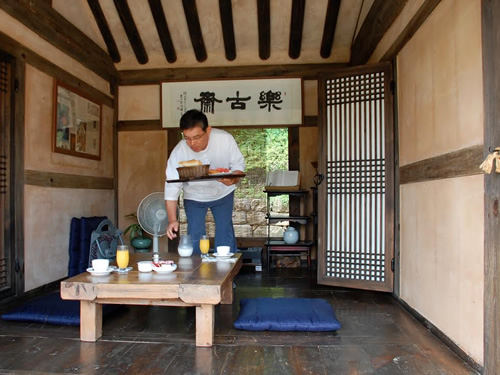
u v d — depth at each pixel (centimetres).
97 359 196
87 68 433
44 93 352
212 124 488
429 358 200
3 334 231
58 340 222
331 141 360
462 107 202
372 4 368
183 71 493
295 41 456
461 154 203
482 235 182
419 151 267
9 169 310
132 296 200
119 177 502
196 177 255
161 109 494
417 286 269
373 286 337
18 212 313
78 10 416
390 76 328
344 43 466
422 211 261
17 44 314
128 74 502
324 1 423
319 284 372
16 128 312
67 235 388
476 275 188
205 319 213
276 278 405
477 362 185
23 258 319
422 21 257
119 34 466
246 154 537
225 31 449
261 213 530
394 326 250
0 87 303
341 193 356
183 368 187
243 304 275
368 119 343
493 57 169
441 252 229
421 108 263
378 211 339
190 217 317
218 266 243
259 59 486
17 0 314
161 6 429
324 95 362
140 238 471
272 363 193
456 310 208
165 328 242
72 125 397
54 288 361
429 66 248
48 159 358
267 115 484
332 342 221
